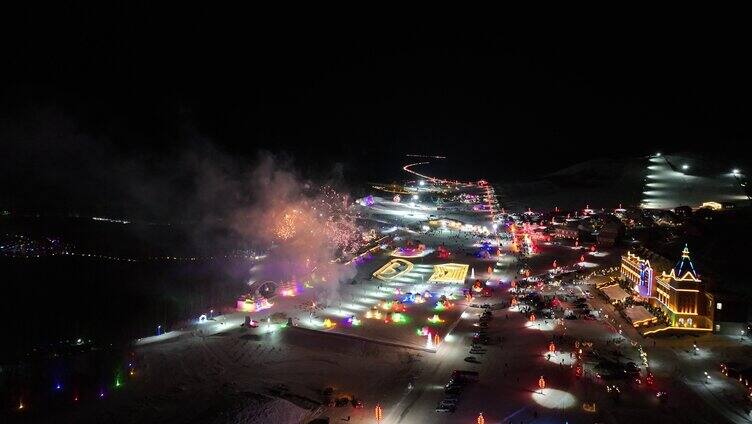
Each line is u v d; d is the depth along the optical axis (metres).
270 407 76.81
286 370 91.75
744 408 77.06
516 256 161.00
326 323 110.88
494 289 133.88
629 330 104.75
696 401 79.00
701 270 114.44
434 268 152.38
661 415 75.38
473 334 106.25
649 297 111.38
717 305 100.19
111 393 83.19
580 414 75.75
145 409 78.25
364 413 77.69
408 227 193.75
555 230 182.62
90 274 137.50
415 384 86.19
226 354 97.88
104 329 108.56
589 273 141.12
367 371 91.44
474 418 75.44
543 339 101.62
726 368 86.94
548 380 85.88
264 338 105.12
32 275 135.38
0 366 91.81
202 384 86.19
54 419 75.81
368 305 124.12
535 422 73.94
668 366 89.62
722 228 152.88
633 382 84.62
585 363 91.31
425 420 75.38
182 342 103.00
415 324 112.25
